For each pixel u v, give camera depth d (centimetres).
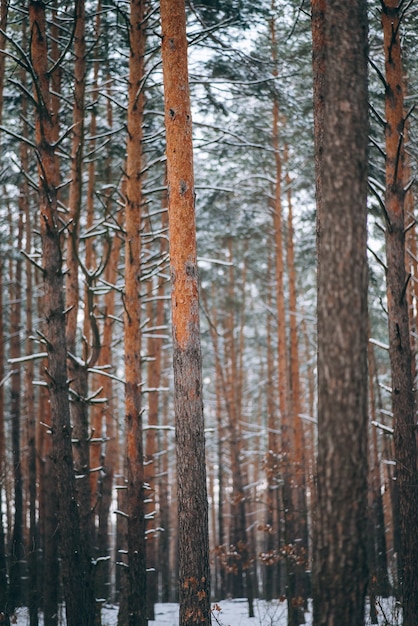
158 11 1230
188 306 883
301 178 1903
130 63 1233
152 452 1970
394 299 986
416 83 1493
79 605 1019
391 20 1017
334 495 553
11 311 2139
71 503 1034
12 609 1396
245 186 2084
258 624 1527
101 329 2144
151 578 1875
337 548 547
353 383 559
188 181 897
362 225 582
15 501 1830
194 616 827
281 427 2011
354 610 541
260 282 2859
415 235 1817
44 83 1112
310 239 2114
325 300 575
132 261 1205
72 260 1283
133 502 1159
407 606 930
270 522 2395
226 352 2917
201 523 849
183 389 871
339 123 588
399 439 973
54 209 1081
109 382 1659
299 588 1811
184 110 903
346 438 555
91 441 1241
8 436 2623
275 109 1884
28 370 1873
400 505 962
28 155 1794
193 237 895
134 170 1219
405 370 980
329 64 599
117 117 1593
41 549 1811
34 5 1116
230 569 1752
